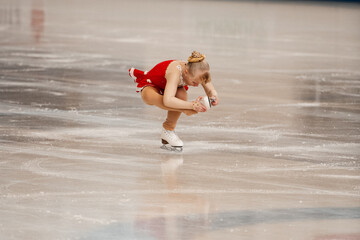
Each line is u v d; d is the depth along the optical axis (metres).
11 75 29.44
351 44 48.00
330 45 47.03
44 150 17.02
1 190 13.58
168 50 41.12
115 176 14.82
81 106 23.11
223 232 11.38
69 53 37.91
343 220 12.12
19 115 21.31
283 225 11.79
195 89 27.66
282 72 33.00
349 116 22.44
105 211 12.40
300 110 23.34
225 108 23.36
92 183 14.23
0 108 22.33
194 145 18.03
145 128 20.00
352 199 13.45
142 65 34.19
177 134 19.31
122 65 33.88
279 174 15.30
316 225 11.82
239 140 18.70
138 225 11.66
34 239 10.95
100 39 46.09
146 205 12.80
